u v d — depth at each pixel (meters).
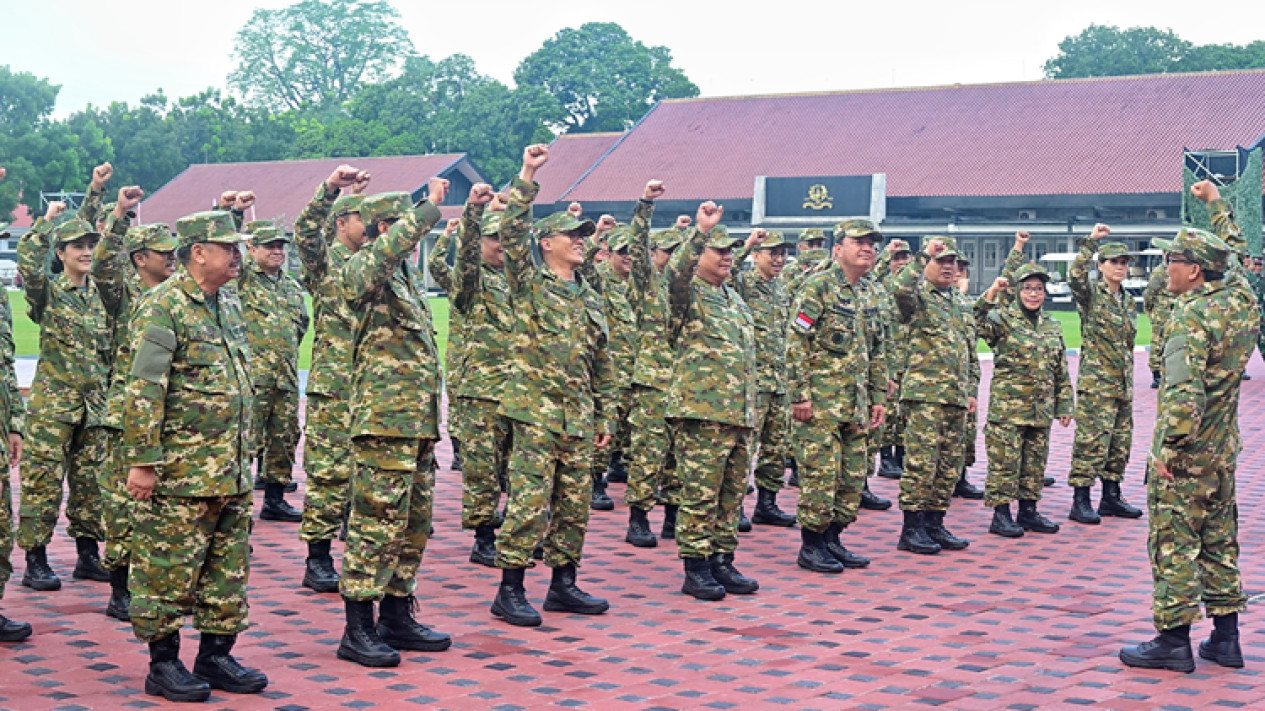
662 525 10.19
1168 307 13.45
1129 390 10.64
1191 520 6.36
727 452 7.71
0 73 61.59
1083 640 6.93
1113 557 9.20
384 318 6.22
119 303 7.59
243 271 9.55
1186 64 76.94
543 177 64.12
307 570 7.82
